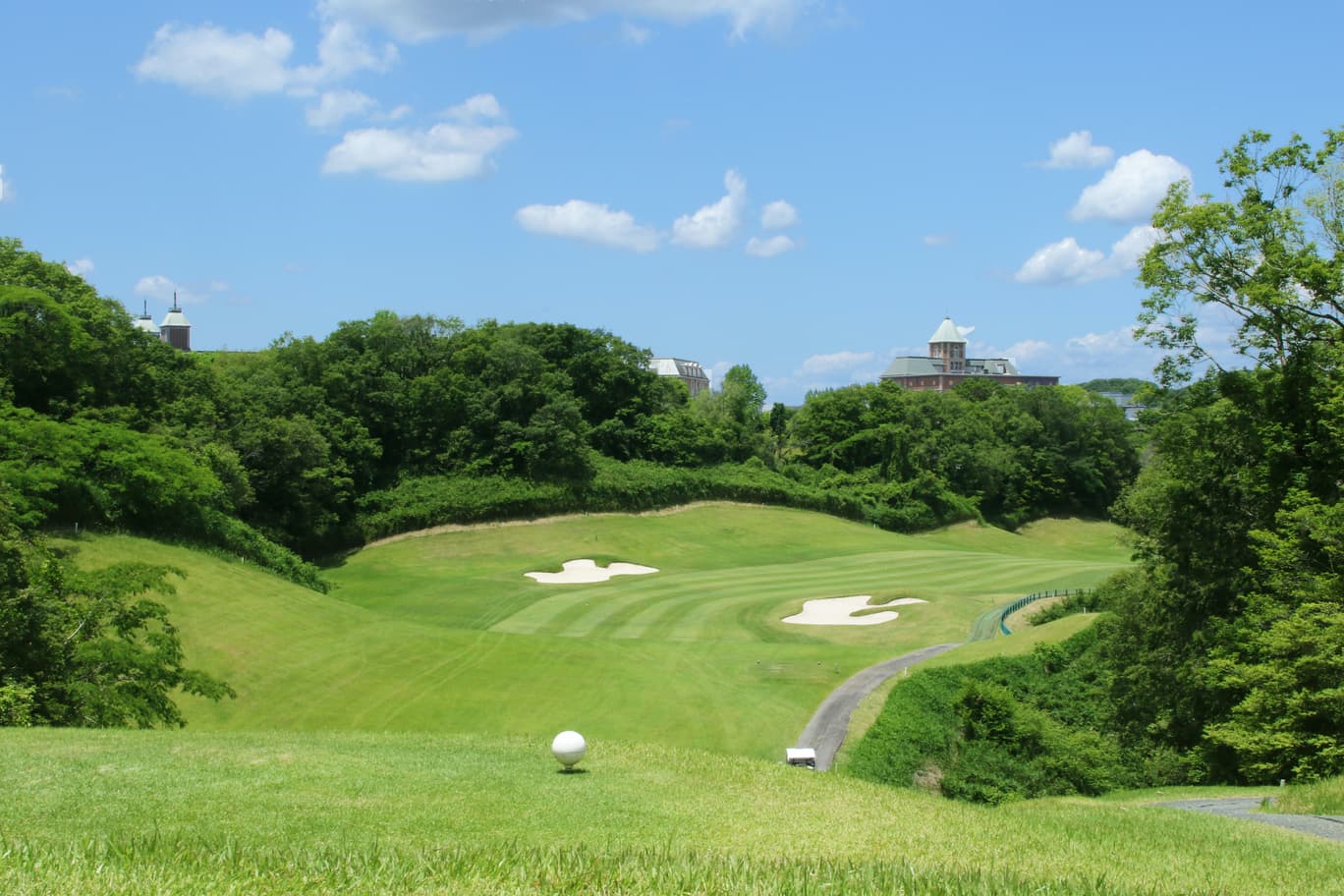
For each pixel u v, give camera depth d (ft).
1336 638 85.81
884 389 452.35
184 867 28.40
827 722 127.75
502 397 342.64
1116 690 136.56
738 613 216.33
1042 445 447.42
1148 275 116.06
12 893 24.97
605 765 53.98
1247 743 89.40
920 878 29.58
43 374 213.87
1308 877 37.45
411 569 274.16
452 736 63.46
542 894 26.73
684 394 460.96
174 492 187.01
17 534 99.50
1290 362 111.45
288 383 320.50
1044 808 65.36
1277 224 109.40
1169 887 34.01
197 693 105.40
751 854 36.45
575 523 318.65
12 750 50.19
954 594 226.99
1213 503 118.21
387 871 28.63
